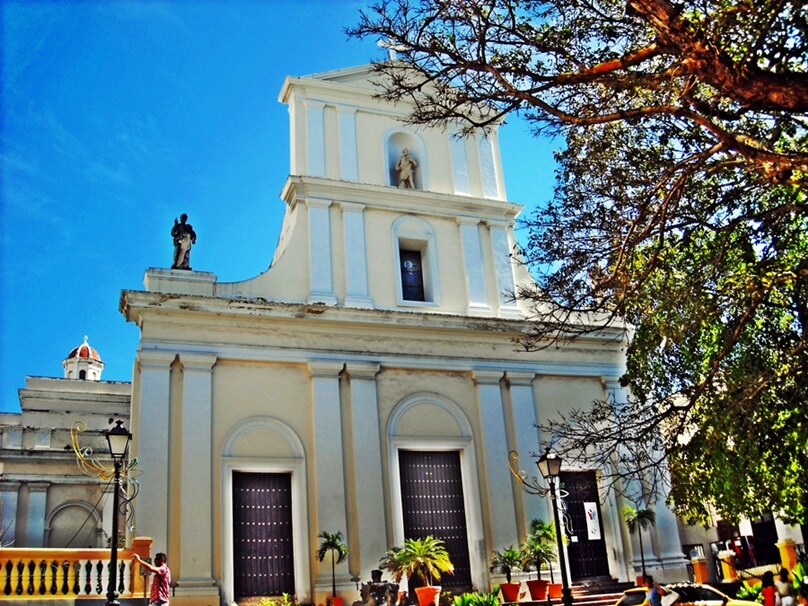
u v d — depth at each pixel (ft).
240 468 64.34
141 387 63.10
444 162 82.43
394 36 35.24
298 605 61.05
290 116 79.15
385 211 77.56
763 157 28.55
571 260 40.88
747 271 38.17
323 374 68.90
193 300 66.03
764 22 28.68
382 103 81.20
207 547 60.59
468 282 77.92
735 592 65.57
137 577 48.88
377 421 69.41
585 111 36.60
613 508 75.00
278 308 68.39
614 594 65.51
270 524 64.28
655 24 28.63
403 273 77.87
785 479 41.68
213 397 65.26
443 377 73.87
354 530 65.41
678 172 39.32
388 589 60.59
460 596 62.54
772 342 41.01
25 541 90.63
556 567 70.08
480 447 72.79
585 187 41.16
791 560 68.08
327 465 66.28
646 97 38.37
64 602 46.16
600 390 79.92
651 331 47.34
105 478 56.44
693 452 42.19
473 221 80.48
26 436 97.60
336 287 73.00
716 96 32.09
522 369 76.59
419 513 69.31
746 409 37.47
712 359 42.16
